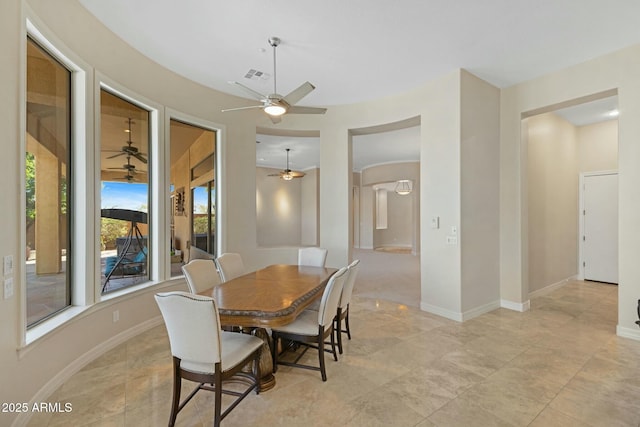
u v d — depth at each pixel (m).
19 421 1.92
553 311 4.15
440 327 3.58
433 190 4.07
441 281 4.00
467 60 3.55
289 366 2.65
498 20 2.80
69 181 2.71
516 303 4.19
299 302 2.34
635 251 3.20
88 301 2.73
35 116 2.38
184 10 2.67
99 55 2.85
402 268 7.46
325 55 3.44
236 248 4.67
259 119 4.92
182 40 3.14
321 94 4.54
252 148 4.86
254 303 2.28
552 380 2.43
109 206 3.25
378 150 8.09
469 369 2.61
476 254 3.98
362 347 3.05
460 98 3.77
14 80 1.90
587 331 3.44
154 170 3.66
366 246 11.46
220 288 2.71
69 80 2.69
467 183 3.86
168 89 3.77
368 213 11.40
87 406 2.12
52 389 2.28
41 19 2.19
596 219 5.75
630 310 3.24
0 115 1.79
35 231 2.38
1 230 1.79
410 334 3.38
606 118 5.46
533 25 2.88
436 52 3.38
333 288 2.46
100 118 2.88
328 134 5.05
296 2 2.56
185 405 2.12
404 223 12.73
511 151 4.23
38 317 2.41
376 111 4.71
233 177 4.64
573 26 2.89
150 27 2.93
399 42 3.17
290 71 3.83
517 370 2.59
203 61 3.58
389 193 12.87
